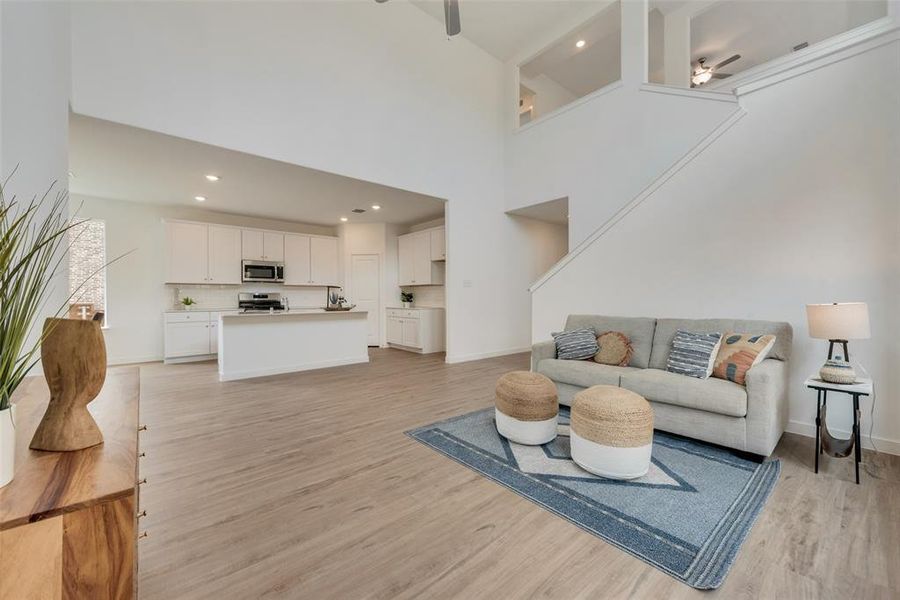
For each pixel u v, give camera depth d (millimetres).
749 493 1902
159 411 3271
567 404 3174
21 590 625
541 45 5730
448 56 5551
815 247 2658
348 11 4508
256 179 4570
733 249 3045
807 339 2678
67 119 2555
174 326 5625
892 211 2377
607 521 1688
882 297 2402
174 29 3365
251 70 3793
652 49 6676
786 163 2783
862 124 2484
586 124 5176
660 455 2350
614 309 3834
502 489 1969
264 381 4387
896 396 2354
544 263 6906
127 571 709
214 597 1277
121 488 709
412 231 7555
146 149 3656
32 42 1944
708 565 1409
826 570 1375
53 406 874
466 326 5770
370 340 7332
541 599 1270
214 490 1968
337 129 4395
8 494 673
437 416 3133
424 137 5250
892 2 2379
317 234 7402
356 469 2197
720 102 4043
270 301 6715
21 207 1811
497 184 6188
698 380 2473
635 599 1267
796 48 6289
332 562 1446
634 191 4703
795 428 2695
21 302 739
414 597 1280
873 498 1848
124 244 5535
